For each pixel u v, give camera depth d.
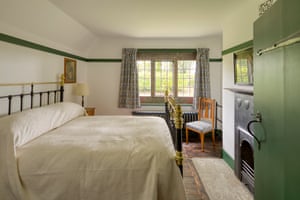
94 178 1.32
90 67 4.32
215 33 3.75
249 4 2.20
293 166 0.95
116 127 2.18
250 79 2.12
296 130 0.92
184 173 2.59
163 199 1.33
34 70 2.53
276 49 1.13
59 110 2.35
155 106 4.36
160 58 4.32
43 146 1.48
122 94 4.23
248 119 2.08
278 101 1.10
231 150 2.73
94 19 2.92
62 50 3.25
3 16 1.94
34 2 2.10
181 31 3.60
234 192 2.14
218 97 4.27
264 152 1.32
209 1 2.27
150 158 1.38
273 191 1.18
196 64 4.17
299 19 0.89
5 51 2.05
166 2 2.31
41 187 1.31
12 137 1.42
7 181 1.32
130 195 1.32
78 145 1.50
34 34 2.50
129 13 2.68
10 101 2.10
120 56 4.29
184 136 4.30
